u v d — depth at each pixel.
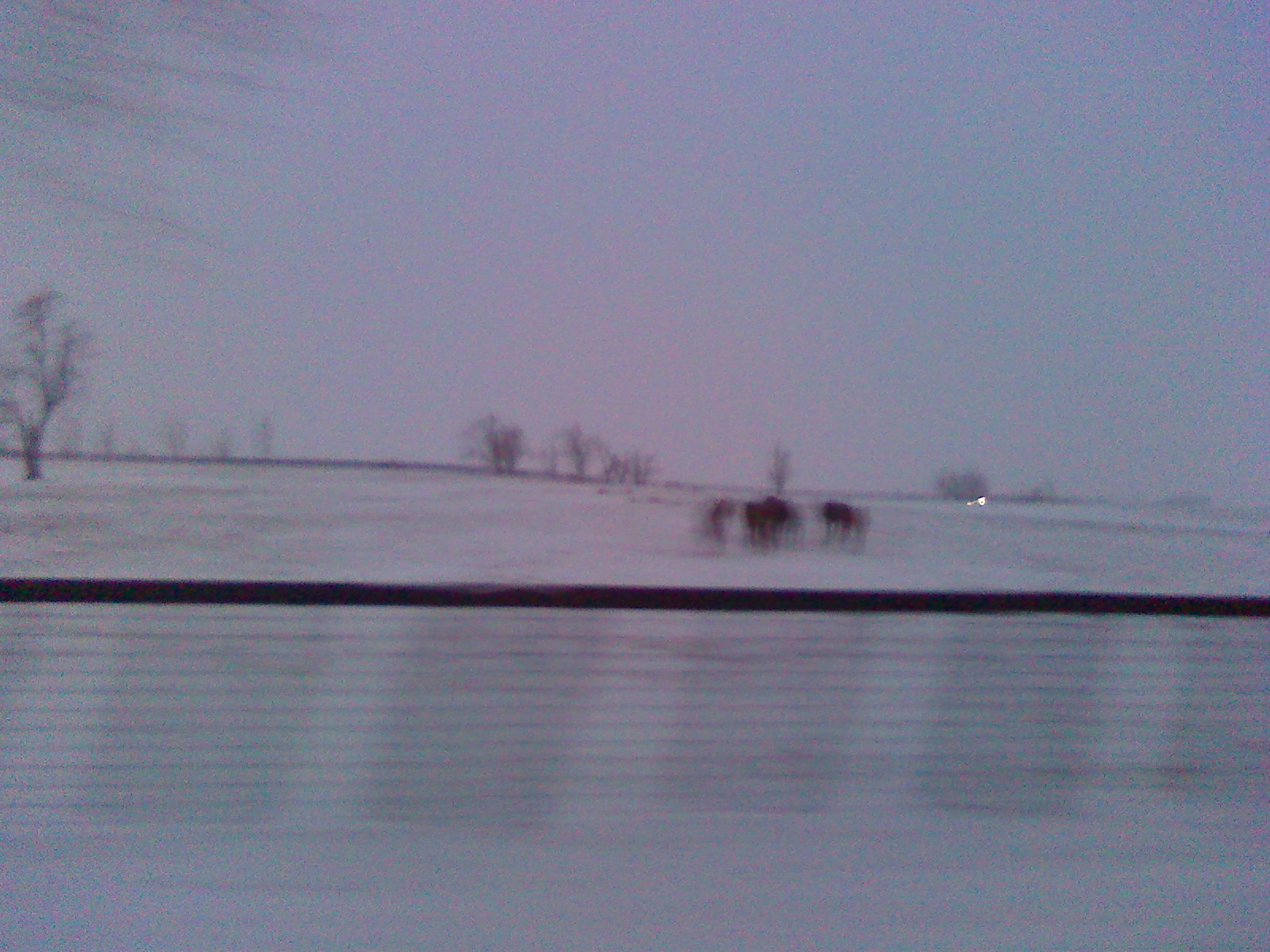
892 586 10.55
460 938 3.01
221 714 3.75
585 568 10.93
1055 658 4.20
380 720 3.83
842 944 3.07
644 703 3.93
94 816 3.63
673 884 3.36
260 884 3.27
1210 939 3.17
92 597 3.75
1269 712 4.26
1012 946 3.10
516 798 3.82
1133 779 4.14
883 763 4.02
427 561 11.25
